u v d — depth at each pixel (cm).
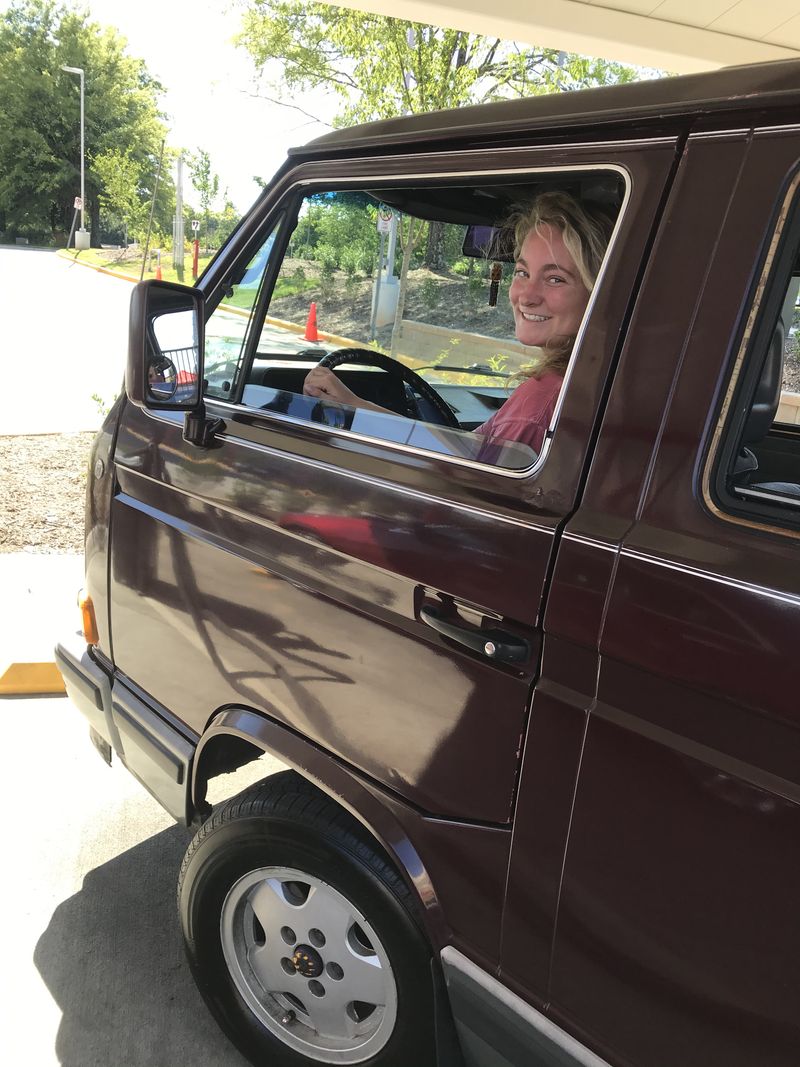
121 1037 212
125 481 219
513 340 185
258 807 176
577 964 134
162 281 181
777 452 233
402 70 877
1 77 5456
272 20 970
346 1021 183
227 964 196
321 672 165
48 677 367
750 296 114
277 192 193
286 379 202
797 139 111
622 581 119
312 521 163
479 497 139
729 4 667
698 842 115
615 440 125
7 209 5772
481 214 177
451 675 142
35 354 1156
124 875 266
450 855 148
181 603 200
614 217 143
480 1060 158
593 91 136
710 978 117
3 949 236
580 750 126
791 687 103
